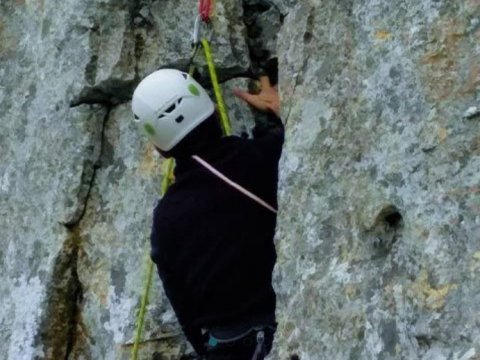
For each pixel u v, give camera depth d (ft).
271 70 26.00
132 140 25.96
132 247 25.21
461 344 16.20
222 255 21.12
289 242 19.56
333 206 19.01
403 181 17.66
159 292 24.71
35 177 26.94
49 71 27.22
